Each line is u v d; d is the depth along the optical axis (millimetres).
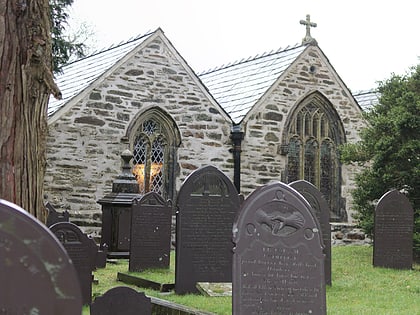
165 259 13023
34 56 6074
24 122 6035
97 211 17000
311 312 6605
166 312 8516
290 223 6617
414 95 16016
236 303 6383
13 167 5934
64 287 3336
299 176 20266
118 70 17641
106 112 17375
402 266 13914
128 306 7230
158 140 18375
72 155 16797
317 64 20734
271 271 6527
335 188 20781
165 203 13086
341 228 19906
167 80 18391
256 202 6555
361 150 17328
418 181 15828
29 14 6059
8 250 3318
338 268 13617
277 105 19938
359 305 9633
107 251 14961
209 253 10633
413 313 8984
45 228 3357
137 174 17953
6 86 5906
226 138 19141
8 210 3322
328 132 20875
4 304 3314
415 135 15945
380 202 13883
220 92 22719
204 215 10633
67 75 20438
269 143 19672
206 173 10719
